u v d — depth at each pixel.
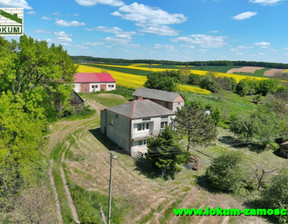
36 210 17.41
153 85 76.00
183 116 33.53
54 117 28.48
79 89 72.44
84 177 25.00
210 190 26.42
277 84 101.38
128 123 32.34
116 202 21.55
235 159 26.75
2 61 22.09
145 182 26.19
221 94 77.31
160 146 27.62
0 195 17.20
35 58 24.78
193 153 35.91
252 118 43.22
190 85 105.31
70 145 33.06
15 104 21.42
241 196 26.00
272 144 42.53
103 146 34.53
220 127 51.53
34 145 19.03
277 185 23.34
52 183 22.58
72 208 19.50
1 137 18.48
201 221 20.64
